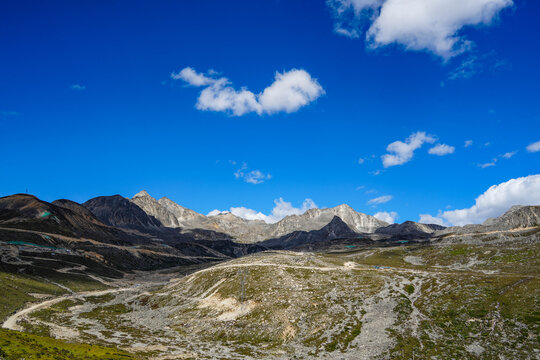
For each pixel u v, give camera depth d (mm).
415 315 137375
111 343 128625
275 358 117812
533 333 106562
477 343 109500
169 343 136375
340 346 123938
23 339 93500
